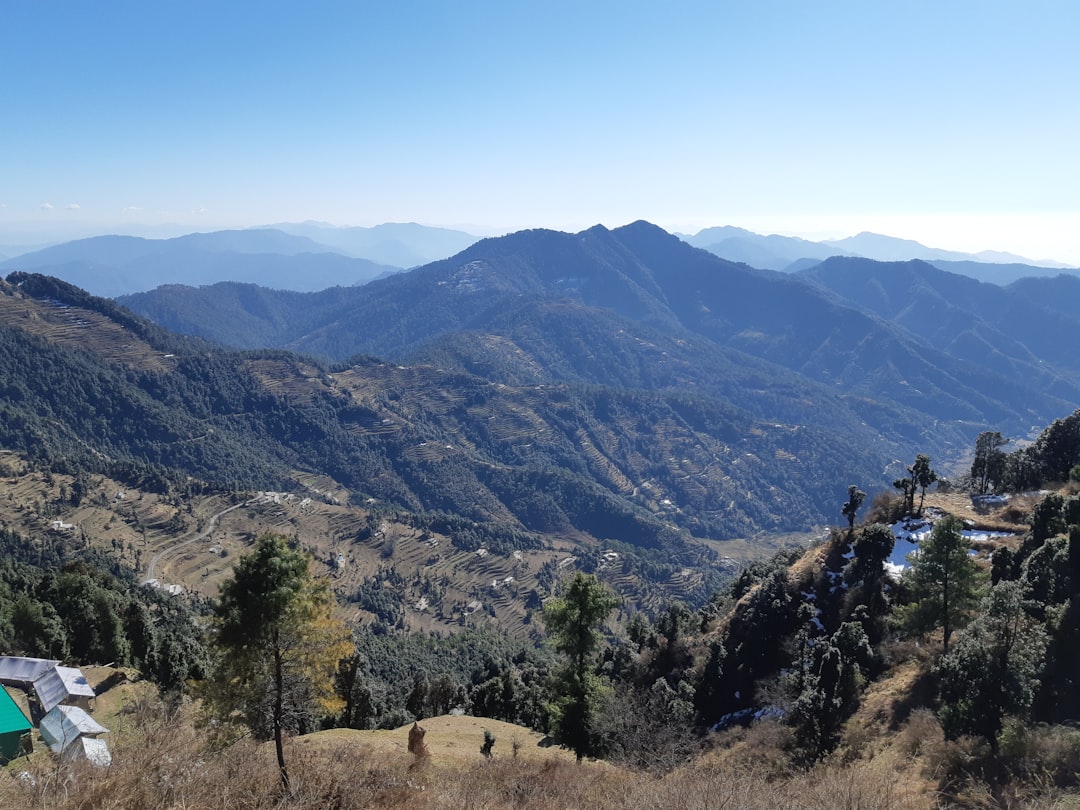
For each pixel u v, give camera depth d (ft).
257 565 52.70
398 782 48.83
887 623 118.21
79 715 89.25
